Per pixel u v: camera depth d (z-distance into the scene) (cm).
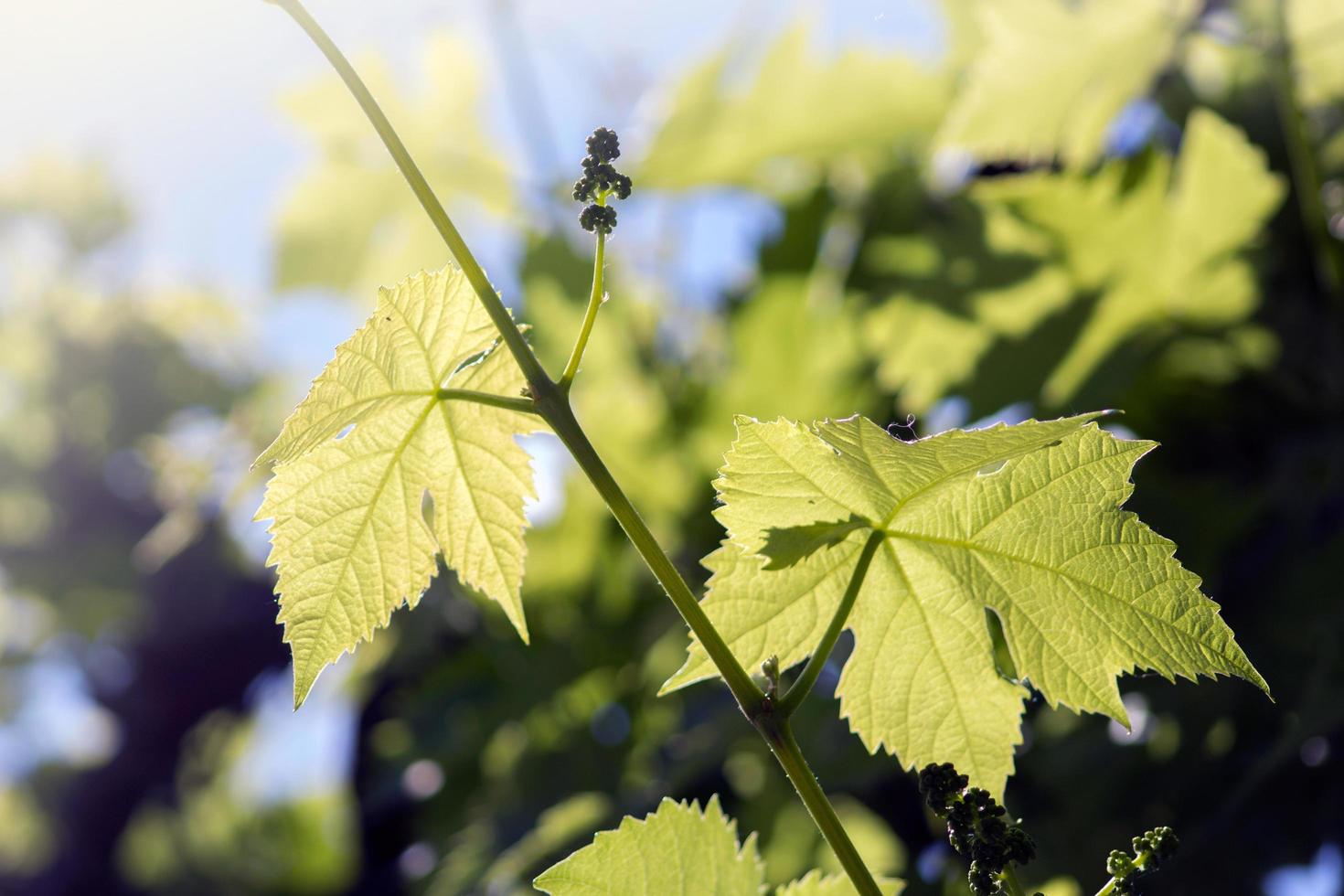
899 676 61
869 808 92
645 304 119
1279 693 79
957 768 61
